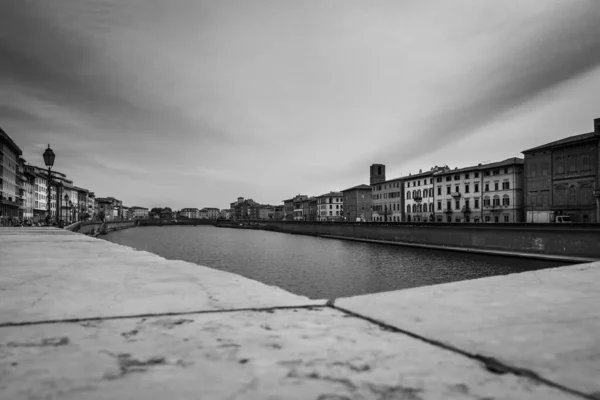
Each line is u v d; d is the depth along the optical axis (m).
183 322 2.13
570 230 35.47
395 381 1.30
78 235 14.36
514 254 40.12
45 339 1.81
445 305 2.44
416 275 31.39
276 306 2.53
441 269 34.28
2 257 5.89
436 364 1.46
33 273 4.12
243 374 1.37
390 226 65.19
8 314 2.30
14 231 19.27
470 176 75.06
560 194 56.03
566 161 55.41
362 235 75.19
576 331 1.85
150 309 2.44
